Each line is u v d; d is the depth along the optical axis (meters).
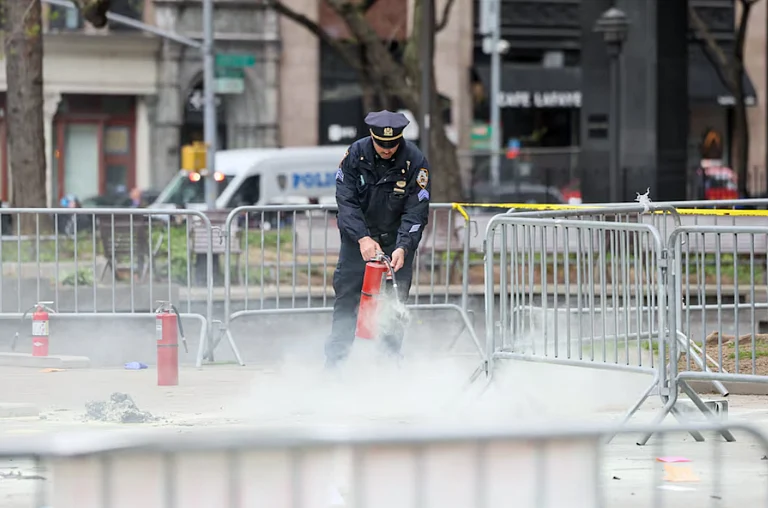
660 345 20.02
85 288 36.53
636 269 21.45
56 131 115.44
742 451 19.28
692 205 30.41
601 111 65.81
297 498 10.90
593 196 65.62
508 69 124.50
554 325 22.88
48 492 13.76
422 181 25.55
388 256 25.92
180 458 10.60
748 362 26.12
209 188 82.31
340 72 119.62
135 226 41.94
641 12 63.81
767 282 25.92
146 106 115.88
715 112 128.50
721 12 127.62
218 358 36.19
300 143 119.25
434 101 64.75
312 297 39.31
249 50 117.56
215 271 43.09
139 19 115.12
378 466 10.91
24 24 51.88
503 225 23.73
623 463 18.20
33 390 26.62
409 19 117.12
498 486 11.12
